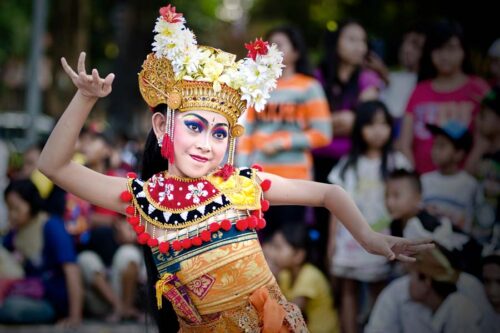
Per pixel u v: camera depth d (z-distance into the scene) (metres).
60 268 8.68
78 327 8.58
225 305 4.29
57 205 8.77
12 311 8.54
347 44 8.30
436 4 17.91
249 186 4.45
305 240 7.42
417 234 6.43
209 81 4.36
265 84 4.47
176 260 4.33
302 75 7.99
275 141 7.75
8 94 28.22
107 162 10.38
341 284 7.45
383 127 7.42
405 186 6.90
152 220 4.36
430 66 7.71
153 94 4.50
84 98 4.23
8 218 9.02
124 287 9.11
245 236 4.35
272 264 7.45
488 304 6.14
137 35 20.95
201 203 4.35
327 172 8.29
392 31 19.19
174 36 4.36
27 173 9.96
